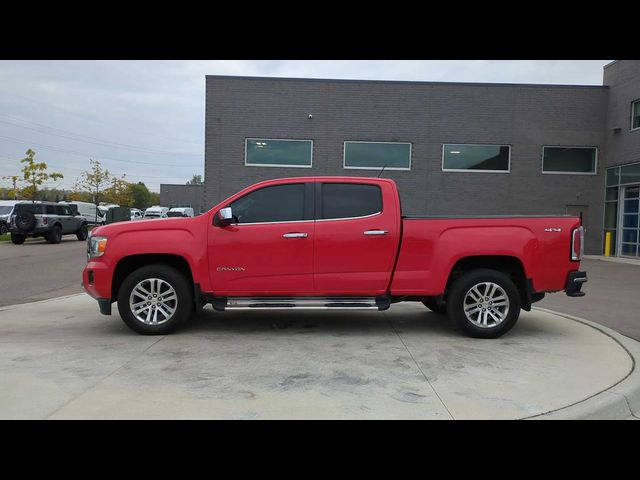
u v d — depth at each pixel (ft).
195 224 21.45
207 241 21.21
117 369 16.87
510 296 21.29
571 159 71.67
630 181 66.74
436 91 69.26
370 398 14.46
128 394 14.57
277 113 68.59
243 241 21.16
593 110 71.00
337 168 69.15
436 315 26.50
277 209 21.57
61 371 16.60
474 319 21.56
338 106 68.74
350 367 17.31
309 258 21.18
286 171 69.05
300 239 21.15
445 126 69.46
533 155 70.54
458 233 21.39
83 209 118.21
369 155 69.46
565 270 21.48
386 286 21.44
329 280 21.30
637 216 65.87
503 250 21.22
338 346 20.10
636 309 29.91
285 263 21.17
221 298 21.52
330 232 21.22
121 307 21.40
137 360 17.94
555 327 23.99
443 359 18.37
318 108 68.74
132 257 21.71
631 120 66.64
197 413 13.30
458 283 21.36
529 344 20.65
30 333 22.22
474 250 21.24
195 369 16.93
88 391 14.76
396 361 18.08
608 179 71.51
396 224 21.36
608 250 70.64
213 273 21.22
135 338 21.22
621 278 45.60
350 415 13.29
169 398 14.29
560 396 14.67
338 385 15.51
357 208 21.58
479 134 69.72
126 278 21.61
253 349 19.54
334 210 21.53
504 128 69.97
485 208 70.44
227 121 68.49
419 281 21.38
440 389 15.21
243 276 21.25
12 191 146.51
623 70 67.72
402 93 69.05
